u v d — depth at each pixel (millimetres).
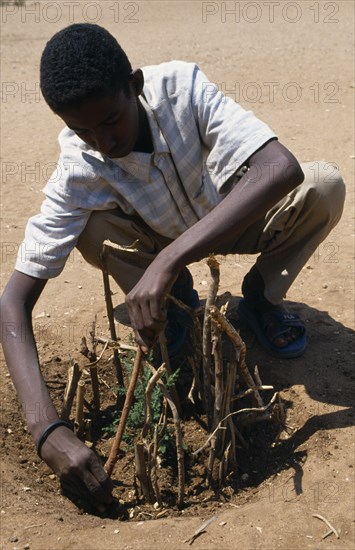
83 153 2842
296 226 3164
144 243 3100
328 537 2514
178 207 2973
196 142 2830
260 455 2961
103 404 3242
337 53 8758
